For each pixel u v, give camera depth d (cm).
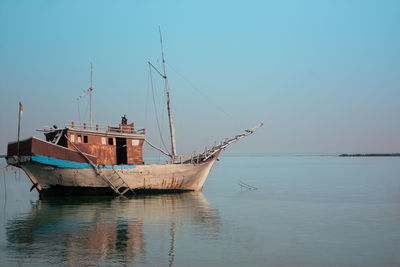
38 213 3484
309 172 11681
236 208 3919
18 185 6906
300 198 4825
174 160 5200
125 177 4562
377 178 8625
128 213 3506
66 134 4309
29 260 2088
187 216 3397
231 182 7662
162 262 2084
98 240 2505
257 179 8550
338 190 5859
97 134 4512
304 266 2056
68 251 2255
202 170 5206
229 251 2300
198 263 2080
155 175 4775
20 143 4081
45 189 4375
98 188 4503
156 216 3375
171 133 5362
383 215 3528
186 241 2512
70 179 4303
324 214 3578
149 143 5097
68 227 2895
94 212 3550
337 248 2380
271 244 2462
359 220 3269
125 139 4884
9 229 2814
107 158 4562
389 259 2170
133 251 2272
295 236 2680
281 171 12562
